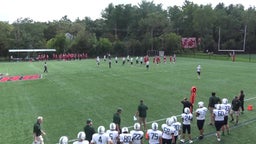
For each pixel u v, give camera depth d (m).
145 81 37.25
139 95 28.88
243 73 45.28
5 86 35.12
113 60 75.56
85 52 93.75
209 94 29.08
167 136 14.23
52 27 115.69
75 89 32.34
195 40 96.31
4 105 25.44
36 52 89.50
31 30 114.19
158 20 108.06
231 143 16.53
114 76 41.91
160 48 96.44
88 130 14.46
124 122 20.25
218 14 108.19
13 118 21.52
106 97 28.12
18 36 99.00
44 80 39.16
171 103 25.55
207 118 21.27
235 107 19.75
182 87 32.97
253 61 70.31
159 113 22.48
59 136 17.70
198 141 16.86
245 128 19.09
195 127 19.25
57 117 21.64
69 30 115.31
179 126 14.63
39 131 15.45
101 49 94.62
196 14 106.56
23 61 78.62
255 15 106.00
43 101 26.80
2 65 64.62
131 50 96.88
